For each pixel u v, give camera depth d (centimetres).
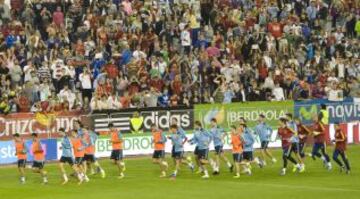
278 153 10594
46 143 9869
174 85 11194
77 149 8144
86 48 11212
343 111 11762
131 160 10025
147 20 12000
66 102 10131
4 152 9650
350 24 13738
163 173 8581
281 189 7488
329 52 13025
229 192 7312
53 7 11894
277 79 11831
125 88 10900
